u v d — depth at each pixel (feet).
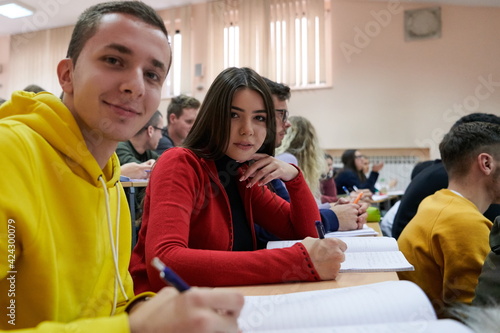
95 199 2.31
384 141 16.71
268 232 4.43
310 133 7.43
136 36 2.12
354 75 16.98
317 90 17.17
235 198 3.88
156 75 2.28
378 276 2.70
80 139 2.21
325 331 1.56
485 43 15.65
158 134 9.46
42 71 19.11
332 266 2.61
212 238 3.38
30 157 1.94
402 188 16.56
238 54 17.62
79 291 2.19
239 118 3.43
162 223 2.84
